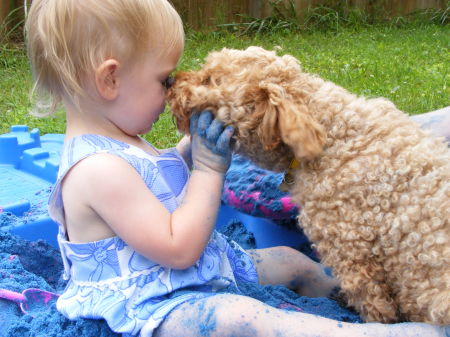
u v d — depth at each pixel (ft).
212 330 2.68
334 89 3.15
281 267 3.52
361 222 2.92
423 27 13.16
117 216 2.81
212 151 2.98
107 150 2.88
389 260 2.91
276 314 2.73
